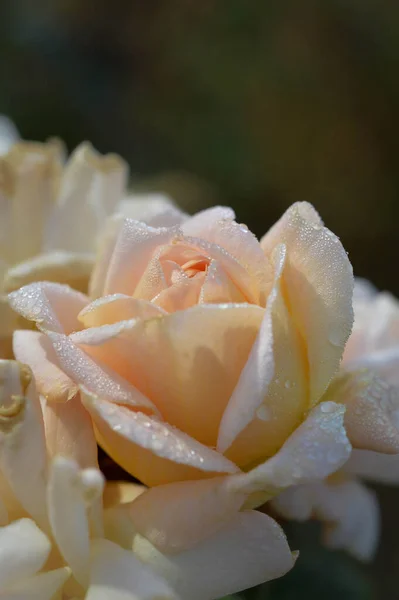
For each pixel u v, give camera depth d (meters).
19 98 1.48
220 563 0.36
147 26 1.63
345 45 1.52
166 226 0.39
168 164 1.52
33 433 0.36
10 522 0.37
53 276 0.41
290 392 0.36
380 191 1.48
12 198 0.44
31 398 0.36
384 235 1.44
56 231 0.45
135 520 0.37
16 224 0.44
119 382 0.36
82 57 1.57
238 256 0.37
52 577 0.36
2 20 1.54
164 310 0.36
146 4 1.62
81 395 0.36
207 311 0.35
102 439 0.38
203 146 1.52
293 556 0.37
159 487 0.37
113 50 1.60
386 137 1.50
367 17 1.50
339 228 1.46
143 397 0.36
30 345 0.38
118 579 0.36
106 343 0.36
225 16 1.58
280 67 1.54
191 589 0.36
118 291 0.38
